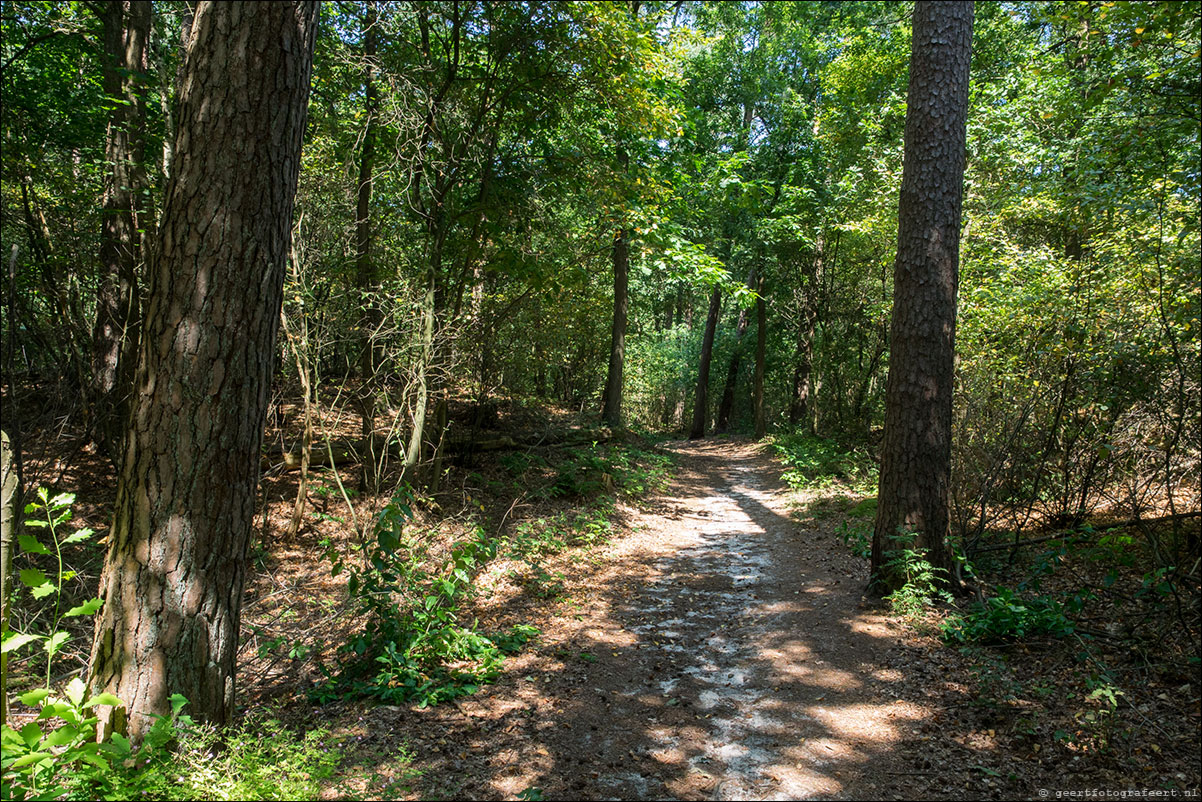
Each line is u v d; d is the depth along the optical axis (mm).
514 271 9242
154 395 3363
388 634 4801
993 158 10641
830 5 21391
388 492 9398
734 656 5363
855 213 15281
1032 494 6859
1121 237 6648
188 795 2955
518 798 3338
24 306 7184
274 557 7613
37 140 8656
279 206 3549
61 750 3061
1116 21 7000
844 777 3555
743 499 13336
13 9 8703
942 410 6215
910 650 5129
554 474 12164
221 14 3348
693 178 17203
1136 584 5266
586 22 8648
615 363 18062
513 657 5258
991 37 15430
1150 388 5863
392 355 8398
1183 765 3230
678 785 3512
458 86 9438
